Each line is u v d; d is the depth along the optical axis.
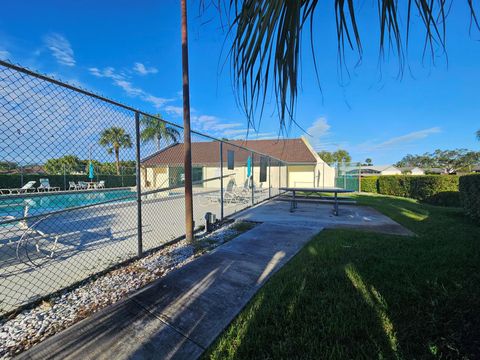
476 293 2.30
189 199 4.47
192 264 3.29
